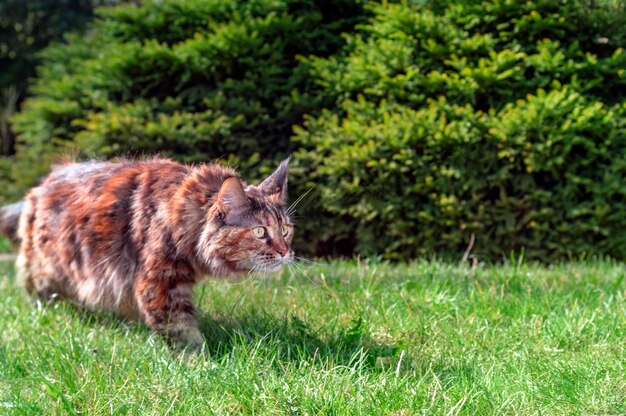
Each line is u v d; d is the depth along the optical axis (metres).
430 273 6.77
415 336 5.02
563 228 7.87
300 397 3.82
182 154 8.88
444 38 8.37
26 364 4.60
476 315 5.35
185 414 3.72
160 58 9.27
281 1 9.48
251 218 4.58
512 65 8.12
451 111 8.09
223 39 9.01
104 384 4.08
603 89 8.20
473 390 3.98
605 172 7.80
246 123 9.03
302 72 9.02
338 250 9.06
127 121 8.74
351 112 8.53
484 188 8.15
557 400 3.91
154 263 4.74
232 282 5.30
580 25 8.36
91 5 22.23
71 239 5.42
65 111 10.16
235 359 4.33
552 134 7.63
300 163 8.63
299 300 5.84
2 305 6.34
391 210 8.20
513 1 8.30
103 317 5.70
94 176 5.49
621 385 4.05
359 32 9.62
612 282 6.28
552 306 5.52
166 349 4.65
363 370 4.33
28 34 21.14
